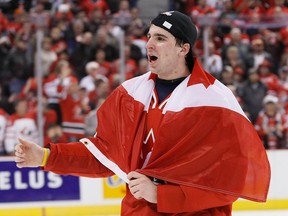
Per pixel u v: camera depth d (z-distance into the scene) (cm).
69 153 535
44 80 1584
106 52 1677
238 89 1669
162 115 504
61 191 1429
